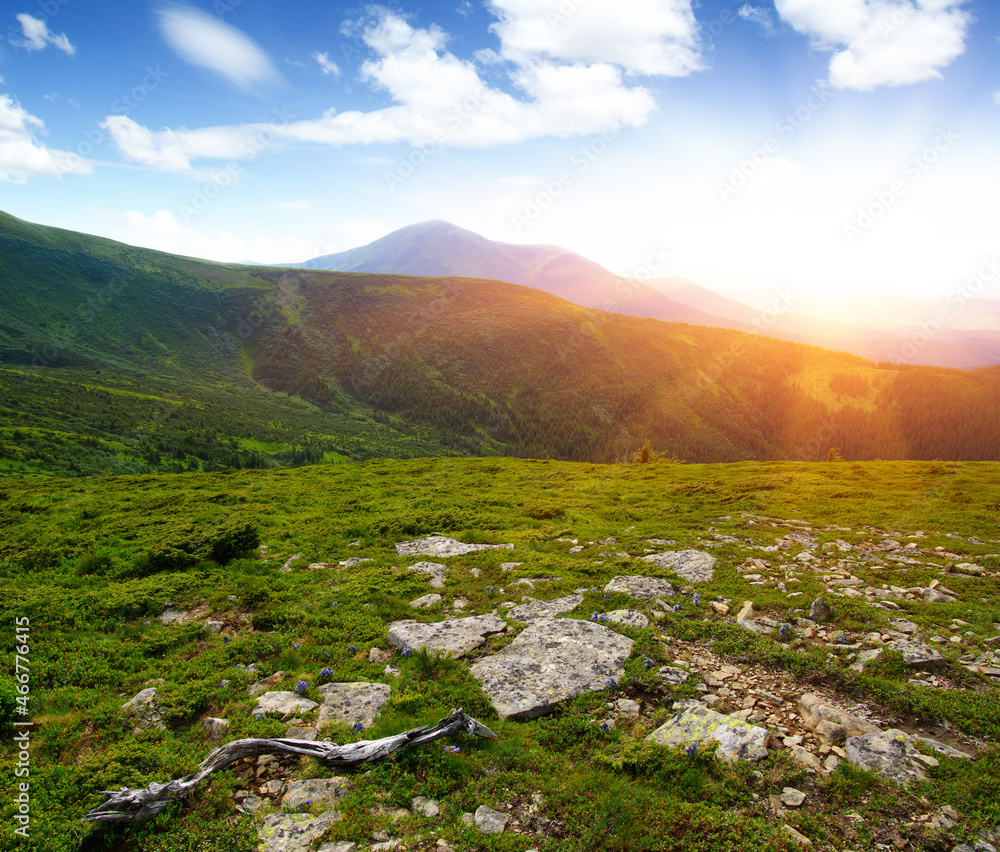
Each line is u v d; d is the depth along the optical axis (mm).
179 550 19625
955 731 7945
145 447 153750
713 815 6285
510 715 8703
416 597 15281
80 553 20906
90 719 8961
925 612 12578
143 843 6305
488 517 26094
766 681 9609
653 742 7719
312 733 8234
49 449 131500
